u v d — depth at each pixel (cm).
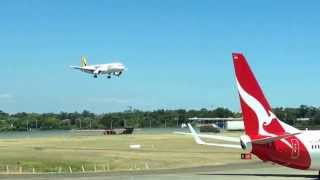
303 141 4028
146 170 5603
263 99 4025
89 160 6681
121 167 6156
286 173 4850
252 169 5462
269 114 4025
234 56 4041
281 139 3991
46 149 9244
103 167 6119
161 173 5088
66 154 7594
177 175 4791
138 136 17950
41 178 4691
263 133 4012
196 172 5169
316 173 4803
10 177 4862
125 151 8619
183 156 7394
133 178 4522
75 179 4522
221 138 4419
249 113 4019
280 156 4003
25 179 4594
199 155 7638
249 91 4025
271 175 4650
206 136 4509
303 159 4031
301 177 4428
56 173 5422
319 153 4028
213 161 6719
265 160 4022
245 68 4034
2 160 6556
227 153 8162
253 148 3966
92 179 4497
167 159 6869
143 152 8338
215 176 4616
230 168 5666
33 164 6234
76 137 18162
